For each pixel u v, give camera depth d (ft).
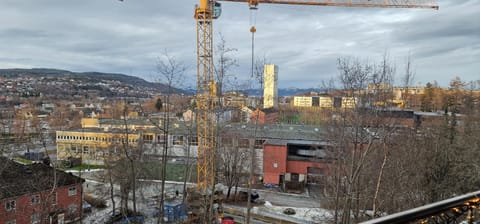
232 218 73.92
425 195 62.23
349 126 69.10
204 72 82.53
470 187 64.18
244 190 104.47
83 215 79.82
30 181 64.95
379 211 56.24
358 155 61.31
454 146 73.36
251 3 110.11
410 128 71.87
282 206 92.22
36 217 62.39
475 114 119.85
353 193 57.93
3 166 56.29
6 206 61.21
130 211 79.41
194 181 100.68
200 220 69.72
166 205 77.20
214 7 88.99
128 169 74.08
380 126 57.06
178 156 105.70
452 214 10.18
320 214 80.59
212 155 75.82
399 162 59.11
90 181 113.91
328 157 85.66
